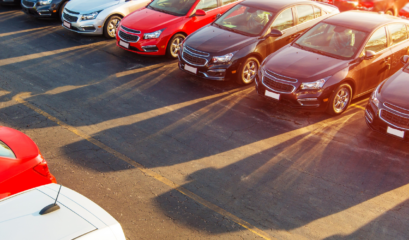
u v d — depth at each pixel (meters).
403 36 8.34
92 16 10.95
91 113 7.16
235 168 5.77
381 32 7.91
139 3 11.74
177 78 8.95
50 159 5.75
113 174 5.49
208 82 8.84
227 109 7.59
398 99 6.36
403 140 6.26
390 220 4.89
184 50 8.64
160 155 5.99
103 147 6.12
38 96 7.72
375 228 4.75
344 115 7.57
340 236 4.60
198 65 8.38
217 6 10.52
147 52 9.70
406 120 6.13
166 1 10.62
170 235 4.47
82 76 8.77
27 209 3.01
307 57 7.62
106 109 7.34
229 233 4.55
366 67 7.55
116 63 9.63
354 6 12.59
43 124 6.71
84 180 5.33
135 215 4.75
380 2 12.62
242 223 4.71
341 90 7.34
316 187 5.43
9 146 4.28
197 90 8.38
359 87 7.64
